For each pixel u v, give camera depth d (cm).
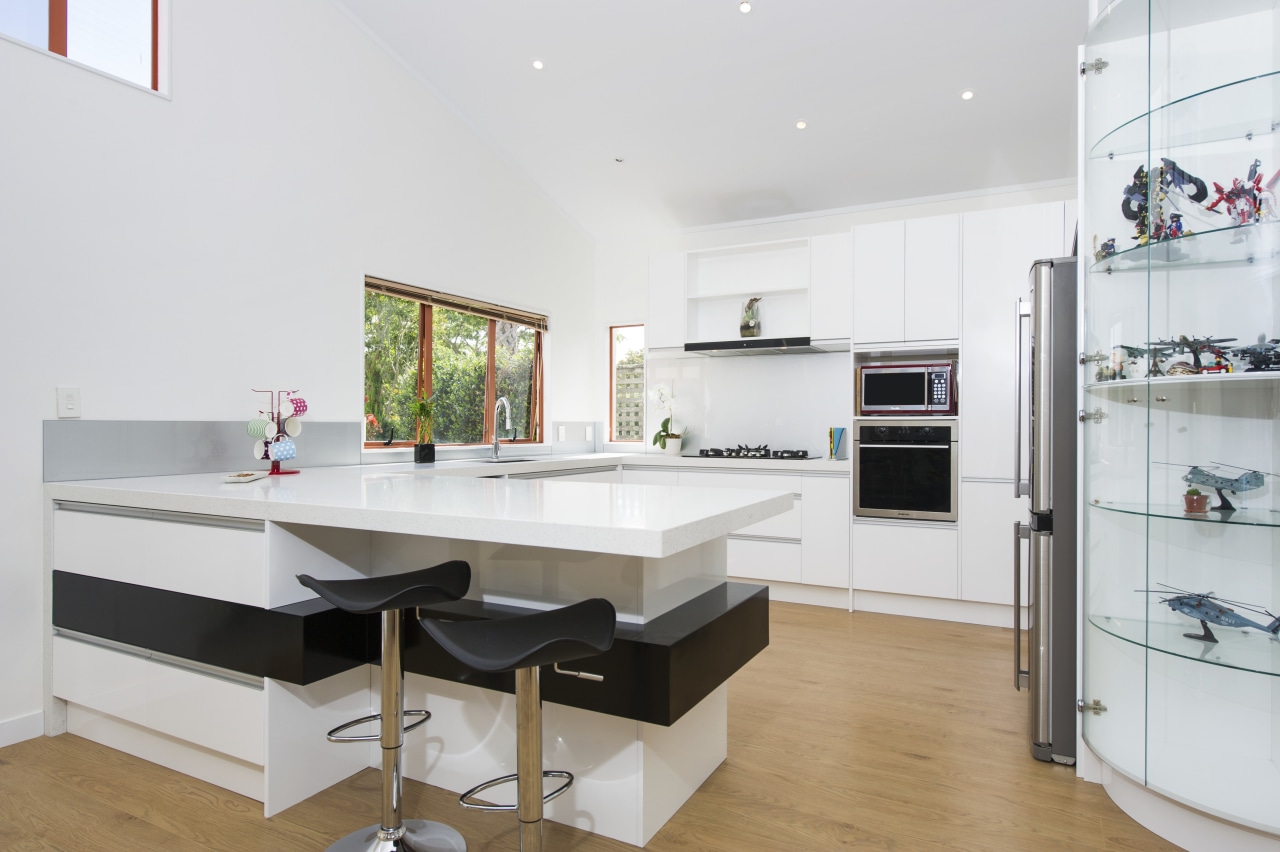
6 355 252
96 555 248
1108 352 212
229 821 205
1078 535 231
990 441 405
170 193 300
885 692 304
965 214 414
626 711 173
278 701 209
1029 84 370
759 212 530
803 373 519
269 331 340
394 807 183
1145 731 197
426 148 431
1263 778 181
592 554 192
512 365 522
